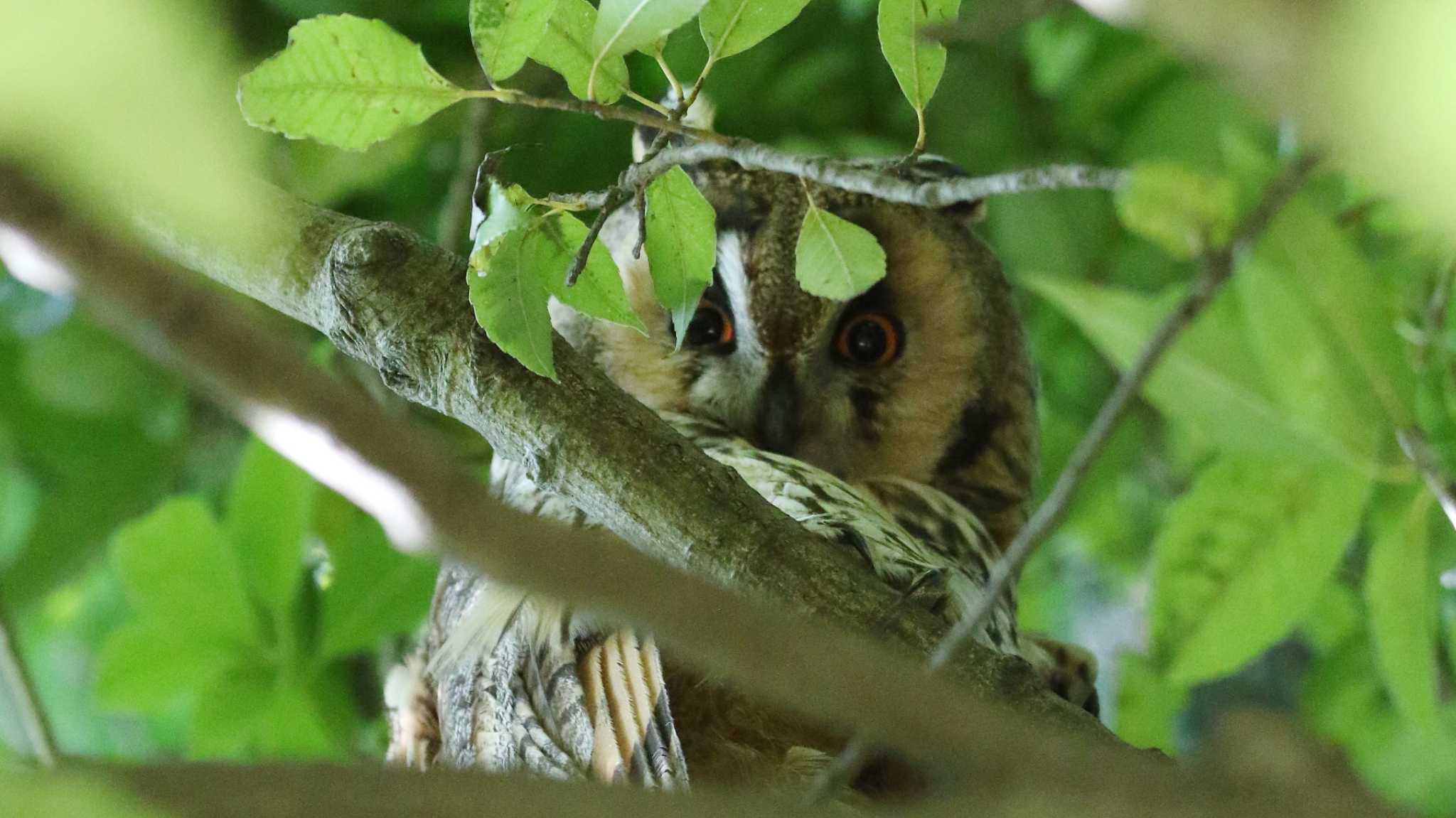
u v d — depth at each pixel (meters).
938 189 5.10
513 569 3.25
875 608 5.75
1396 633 7.91
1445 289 8.08
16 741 6.85
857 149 11.43
